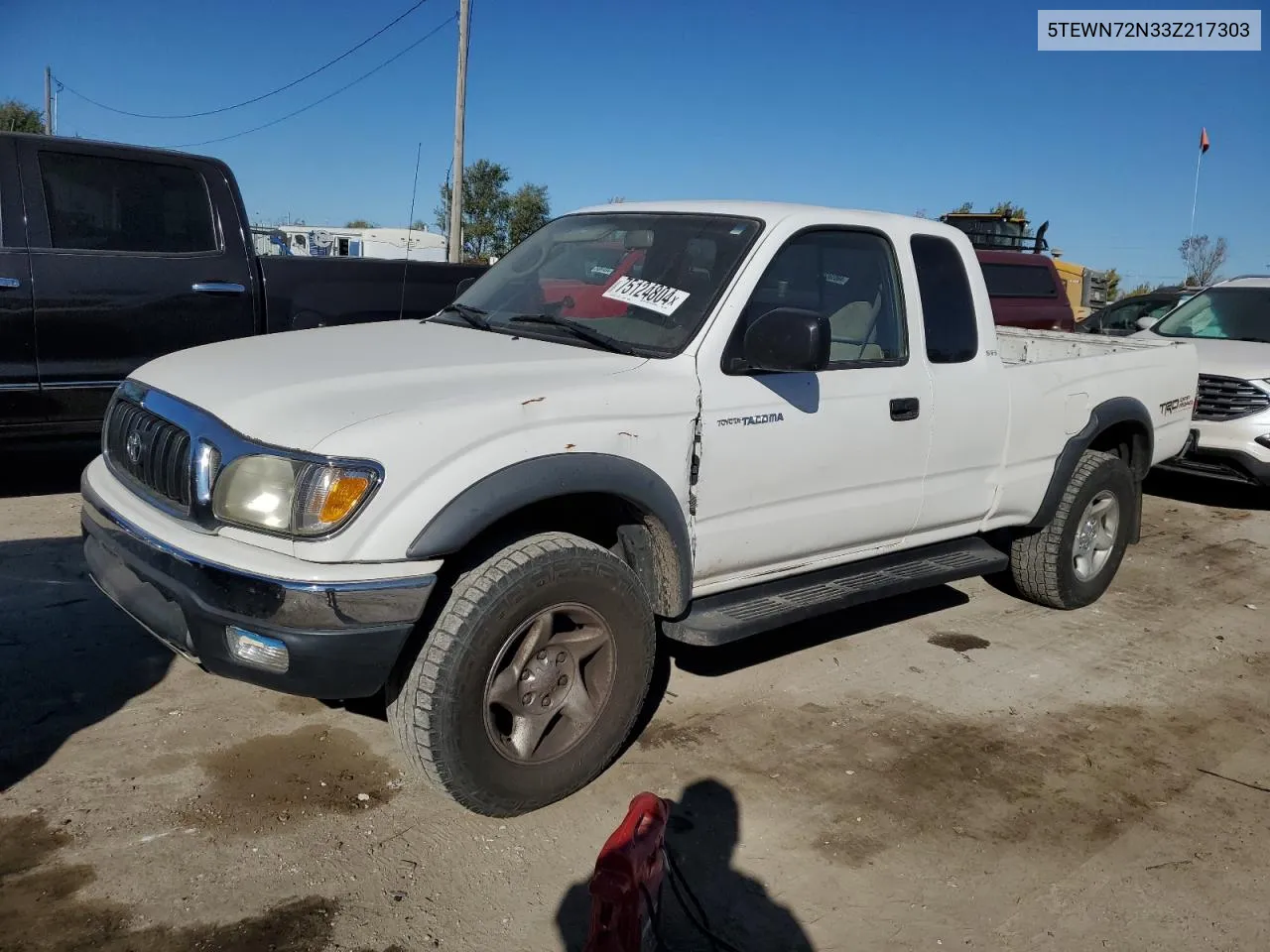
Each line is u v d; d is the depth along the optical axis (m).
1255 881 3.23
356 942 2.67
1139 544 7.17
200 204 6.30
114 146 5.98
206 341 6.33
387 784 3.39
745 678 4.43
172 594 2.93
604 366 3.45
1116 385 5.37
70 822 3.05
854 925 2.89
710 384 3.53
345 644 2.78
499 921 2.79
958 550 4.76
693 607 3.74
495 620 2.97
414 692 2.93
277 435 2.88
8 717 3.61
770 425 3.69
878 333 4.21
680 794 3.47
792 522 3.88
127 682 3.93
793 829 3.32
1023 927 2.93
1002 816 3.49
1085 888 3.13
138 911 2.71
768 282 3.80
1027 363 4.96
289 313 6.68
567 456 3.12
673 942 2.74
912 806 3.51
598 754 3.36
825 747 3.87
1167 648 5.18
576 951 2.70
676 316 3.68
